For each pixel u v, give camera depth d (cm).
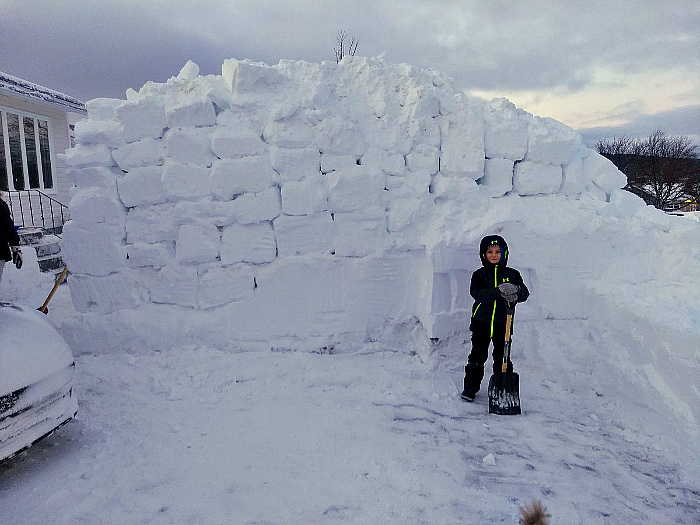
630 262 425
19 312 307
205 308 461
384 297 466
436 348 435
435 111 480
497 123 479
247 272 460
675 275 406
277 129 458
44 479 271
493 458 288
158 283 467
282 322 462
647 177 3812
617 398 354
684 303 353
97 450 302
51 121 1373
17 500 252
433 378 416
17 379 260
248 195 455
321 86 473
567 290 424
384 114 487
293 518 237
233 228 459
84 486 263
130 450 301
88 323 455
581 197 479
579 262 428
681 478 271
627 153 4072
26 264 855
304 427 329
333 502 249
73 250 460
